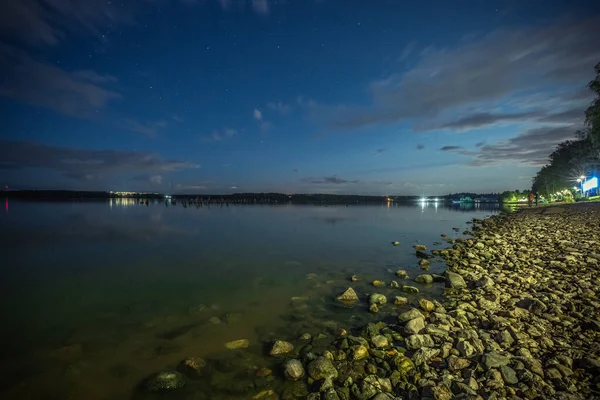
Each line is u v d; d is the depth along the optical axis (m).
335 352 5.75
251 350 6.16
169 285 11.00
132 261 15.07
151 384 4.98
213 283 11.19
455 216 51.38
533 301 7.12
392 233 26.00
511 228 24.19
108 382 5.23
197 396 4.79
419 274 12.00
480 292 8.64
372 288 10.20
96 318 8.07
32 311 8.59
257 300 9.29
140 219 42.34
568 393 4.09
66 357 6.05
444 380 4.56
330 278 11.67
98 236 24.34
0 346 6.54
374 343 5.99
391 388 4.64
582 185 71.00
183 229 29.53
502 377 4.53
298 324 7.39
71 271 13.17
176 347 6.38
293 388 4.85
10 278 12.10
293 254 16.62
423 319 6.78
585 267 9.95
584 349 5.11
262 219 43.56
